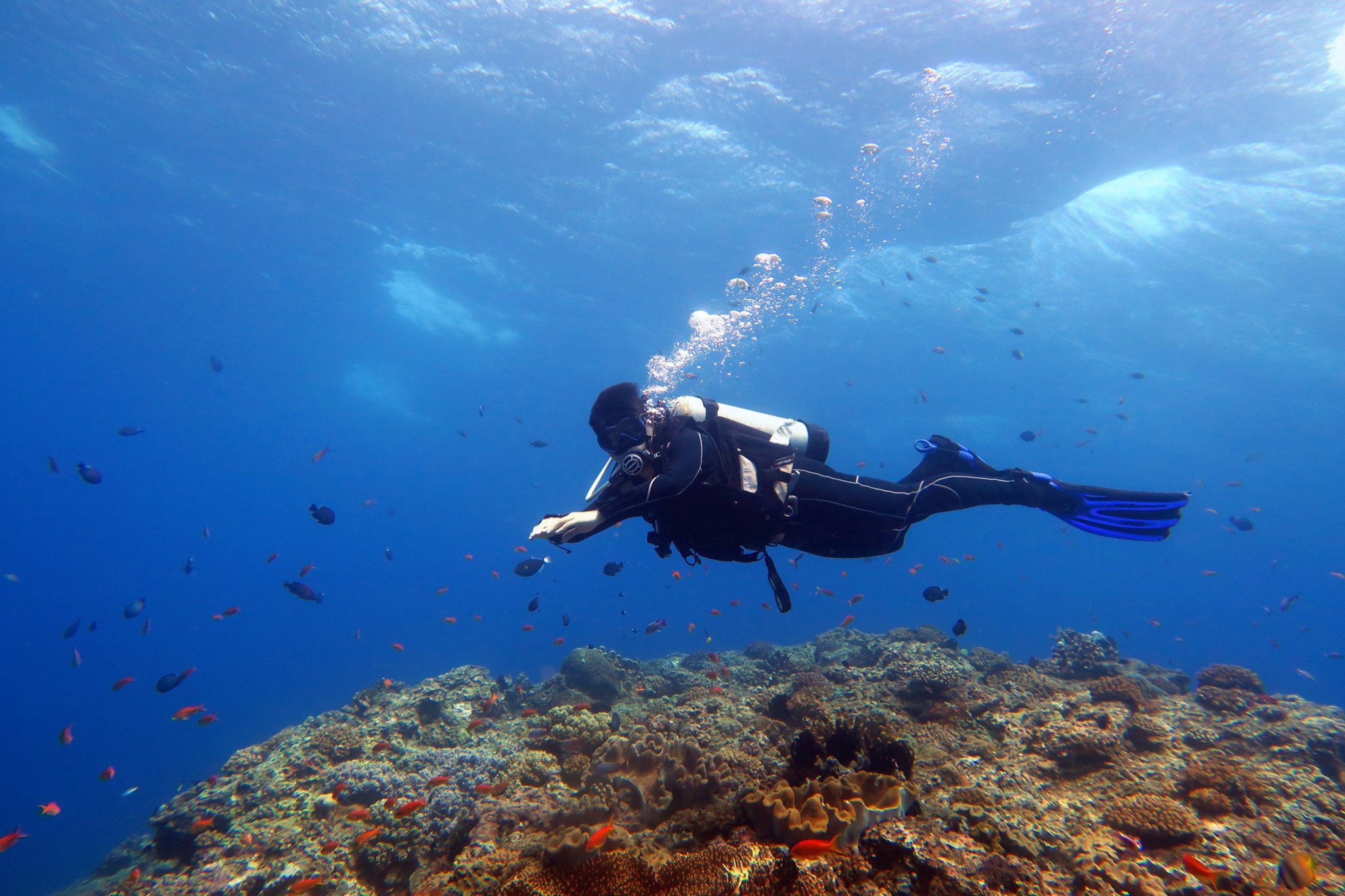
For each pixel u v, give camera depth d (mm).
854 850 2580
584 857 2684
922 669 6492
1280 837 3549
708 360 37281
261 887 5535
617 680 10062
